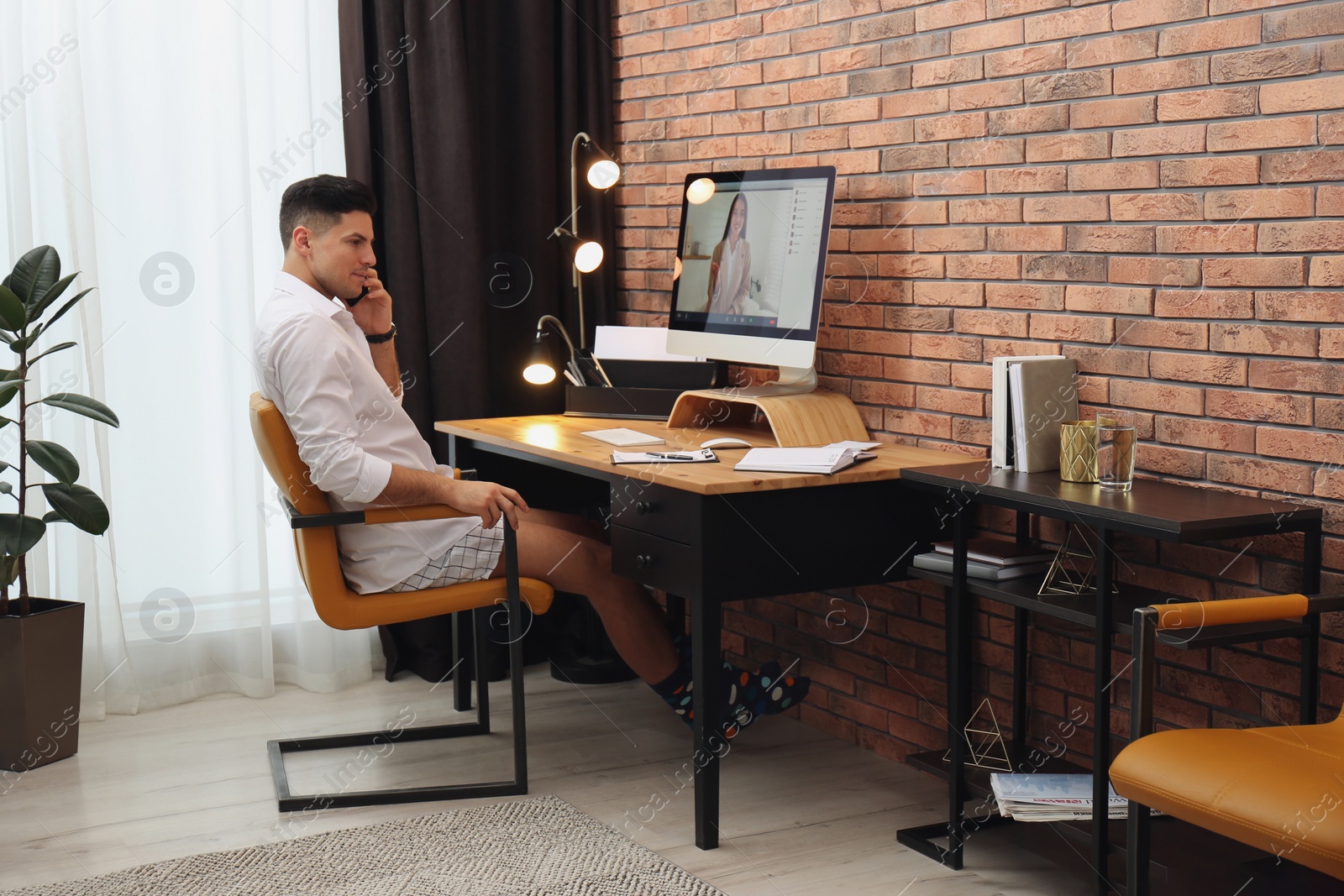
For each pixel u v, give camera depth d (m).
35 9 3.08
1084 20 2.40
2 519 2.78
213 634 3.46
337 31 3.45
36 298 2.79
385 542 2.61
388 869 2.31
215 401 3.37
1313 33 2.03
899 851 2.43
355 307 2.90
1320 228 2.04
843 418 2.93
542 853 2.38
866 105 2.92
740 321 3.01
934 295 2.79
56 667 2.90
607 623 2.79
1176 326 2.29
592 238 3.79
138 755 2.97
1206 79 2.20
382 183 3.49
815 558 2.50
